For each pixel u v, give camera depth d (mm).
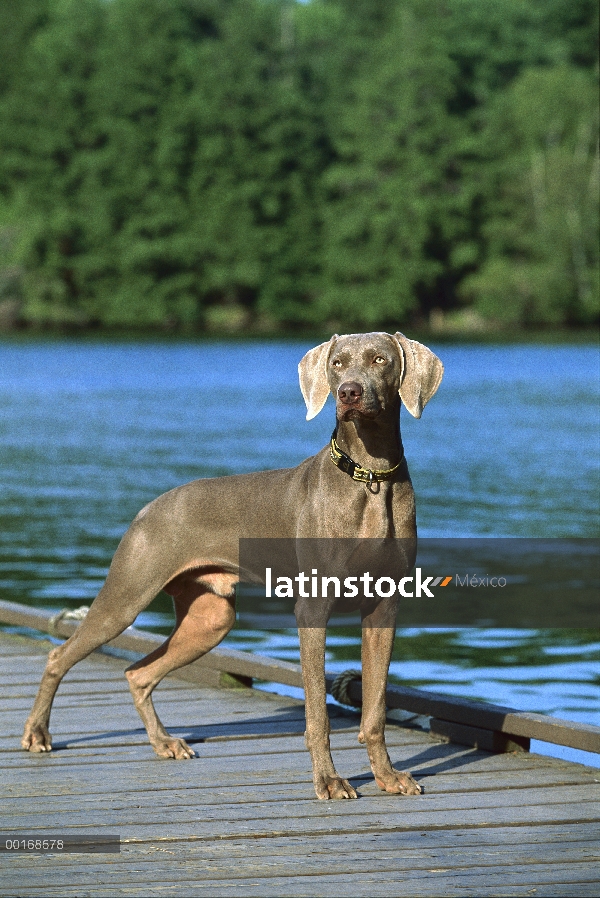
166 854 3998
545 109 55781
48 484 15703
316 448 19047
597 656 7848
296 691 7121
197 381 33844
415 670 7562
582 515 13289
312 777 4891
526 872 3846
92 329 58062
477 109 58656
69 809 4465
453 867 3893
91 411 25656
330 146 59344
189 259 56188
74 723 5719
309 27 66062
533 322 56375
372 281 55906
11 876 3787
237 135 56875
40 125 57562
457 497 14586
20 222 56750
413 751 5316
